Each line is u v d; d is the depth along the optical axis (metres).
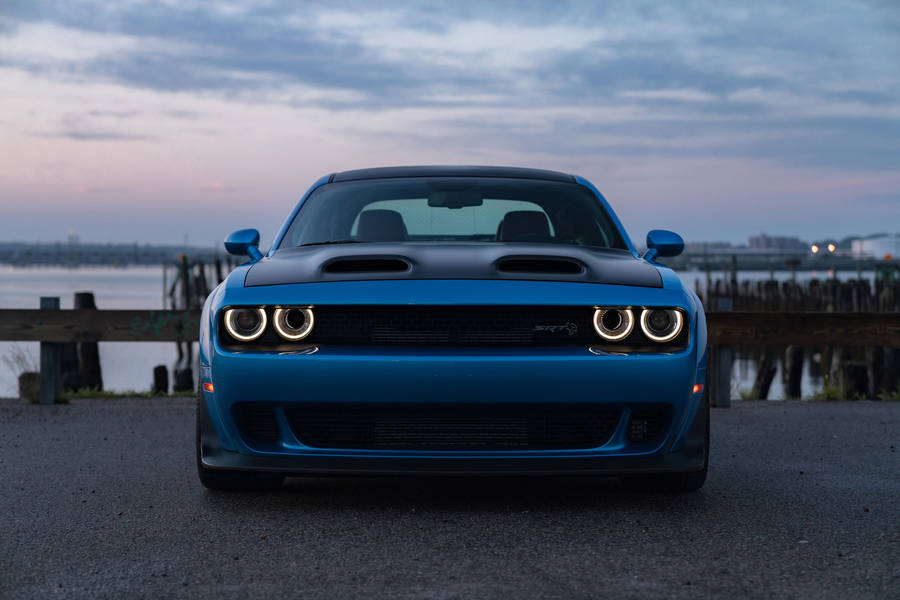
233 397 3.35
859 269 41.16
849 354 11.65
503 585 2.58
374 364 3.22
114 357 31.77
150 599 2.47
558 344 3.30
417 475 3.30
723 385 7.36
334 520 3.35
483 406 3.24
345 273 3.47
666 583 2.59
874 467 4.55
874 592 2.51
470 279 3.37
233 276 3.61
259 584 2.60
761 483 4.09
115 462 4.69
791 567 2.75
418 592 2.52
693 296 3.62
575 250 3.83
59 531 3.23
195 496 3.80
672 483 3.74
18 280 186.00
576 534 3.14
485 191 4.50
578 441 3.36
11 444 5.31
